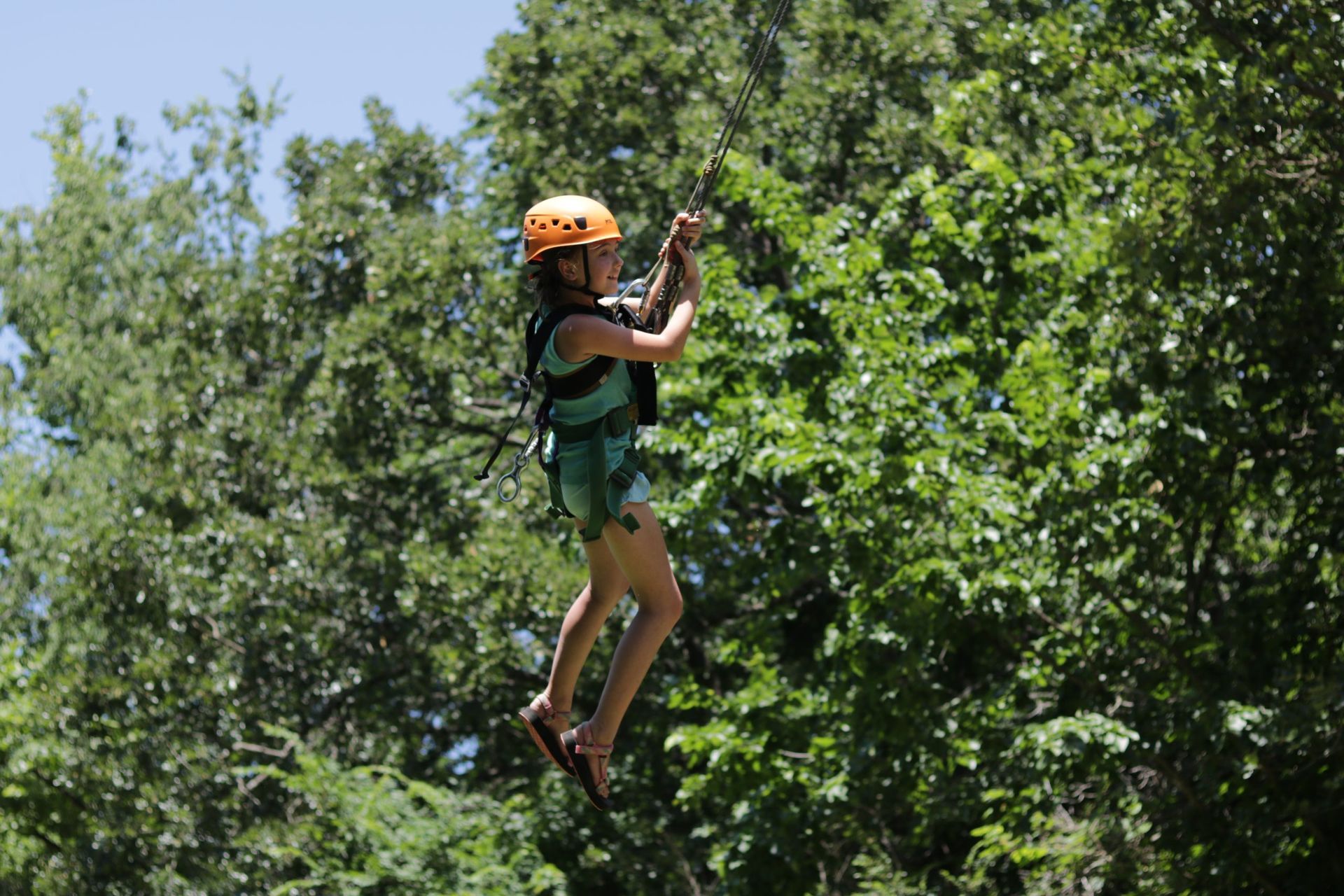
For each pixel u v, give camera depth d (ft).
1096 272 166.50
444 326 247.91
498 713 261.85
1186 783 157.17
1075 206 188.85
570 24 273.33
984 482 156.46
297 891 229.25
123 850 239.50
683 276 51.70
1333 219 134.10
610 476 49.08
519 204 262.67
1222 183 130.82
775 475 166.91
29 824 253.65
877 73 254.47
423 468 262.67
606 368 49.03
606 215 50.01
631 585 51.08
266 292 263.70
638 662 49.98
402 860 216.95
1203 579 163.94
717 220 201.57
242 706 247.91
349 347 238.48
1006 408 181.47
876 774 182.09
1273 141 133.49
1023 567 156.76
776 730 188.14
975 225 176.86
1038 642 164.14
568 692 51.98
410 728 255.09
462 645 234.79
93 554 247.70
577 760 49.65
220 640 255.29
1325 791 150.61
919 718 169.68
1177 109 141.49
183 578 248.32
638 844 245.45
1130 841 164.35
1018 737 156.15
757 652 199.11
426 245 248.32
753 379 187.52
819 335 197.88
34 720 241.96
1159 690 156.25
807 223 194.49
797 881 191.01
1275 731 144.05
